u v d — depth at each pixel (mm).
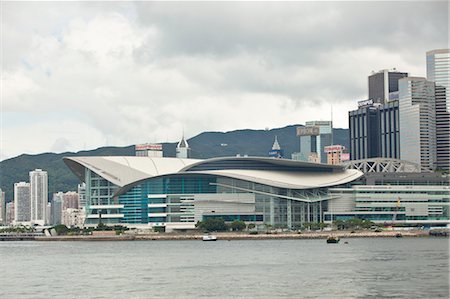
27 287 136250
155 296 120750
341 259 181125
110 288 131875
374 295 117000
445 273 145125
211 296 119438
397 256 188375
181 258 196750
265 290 124625
